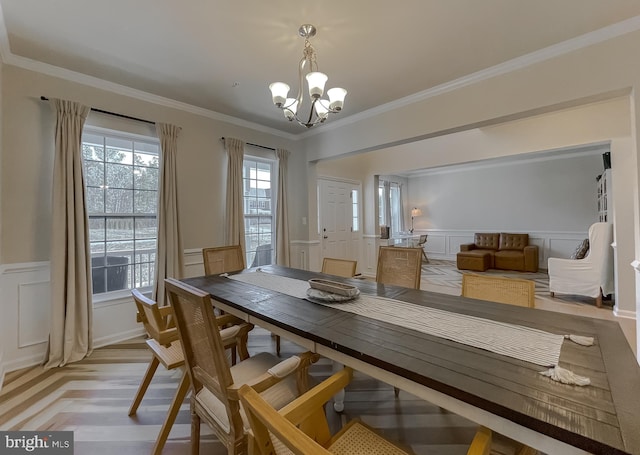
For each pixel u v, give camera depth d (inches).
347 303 65.0
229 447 42.2
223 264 117.6
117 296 115.7
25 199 94.8
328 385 40.2
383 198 304.8
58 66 100.3
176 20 78.1
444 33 84.3
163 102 127.6
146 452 59.1
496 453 39.8
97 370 91.4
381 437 41.5
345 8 74.0
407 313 57.3
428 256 323.0
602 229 146.3
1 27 79.4
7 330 90.5
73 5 71.9
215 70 104.0
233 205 147.8
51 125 100.1
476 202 291.6
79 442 61.6
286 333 54.8
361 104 134.3
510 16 77.4
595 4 73.1
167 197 123.2
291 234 182.7
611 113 137.3
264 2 71.8
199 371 49.3
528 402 29.3
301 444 21.8
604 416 27.0
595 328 47.7
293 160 183.3
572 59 88.2
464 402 32.0
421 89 119.0
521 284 65.6
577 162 239.3
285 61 98.3
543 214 254.8
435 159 205.2
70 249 97.3
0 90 87.1
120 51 92.3
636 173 79.5
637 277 81.6
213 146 145.9
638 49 78.7
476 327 49.1
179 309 48.6
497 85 102.7
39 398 76.8
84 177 103.2
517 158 253.6
